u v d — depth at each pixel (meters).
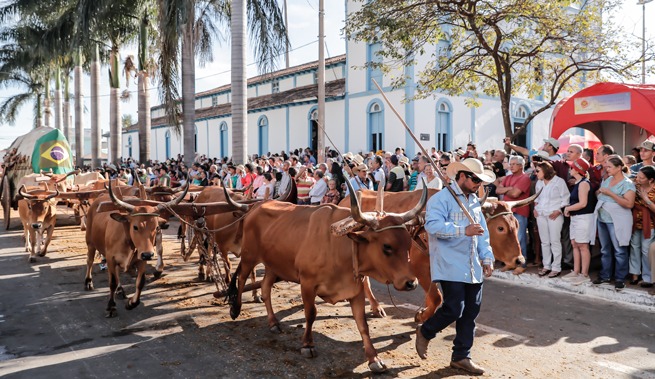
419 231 5.82
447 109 21.67
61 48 25.27
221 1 20.16
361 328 5.10
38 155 15.97
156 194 9.04
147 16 23.25
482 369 4.95
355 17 15.16
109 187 6.41
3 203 16.12
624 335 6.01
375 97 21.78
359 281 5.08
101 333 6.28
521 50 15.03
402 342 5.82
